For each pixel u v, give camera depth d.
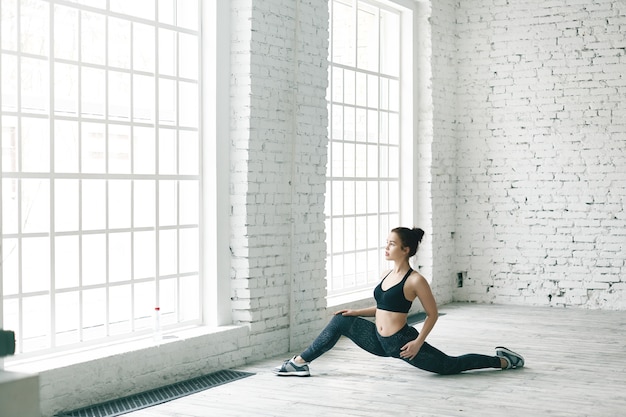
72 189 6.23
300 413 4.82
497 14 9.83
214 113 6.23
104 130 5.40
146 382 5.37
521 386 5.52
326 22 7.28
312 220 7.14
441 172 9.78
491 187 9.90
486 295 9.97
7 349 2.31
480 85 9.94
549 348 6.98
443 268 9.84
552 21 9.59
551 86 9.60
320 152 7.23
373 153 8.98
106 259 5.42
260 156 6.46
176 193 6.03
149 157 6.13
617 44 9.30
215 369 6.00
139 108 6.12
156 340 5.60
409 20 9.49
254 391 5.38
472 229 10.01
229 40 6.36
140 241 6.06
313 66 7.11
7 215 6.44
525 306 9.70
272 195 6.63
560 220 9.59
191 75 6.23
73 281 6.01
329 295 8.25
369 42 9.05
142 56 7.94
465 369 5.88
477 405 5.00
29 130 6.39
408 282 5.65
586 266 9.48
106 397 5.06
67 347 5.15
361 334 5.80
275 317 6.69
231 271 6.39
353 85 8.62
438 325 8.28
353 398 5.18
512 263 9.84
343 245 8.42
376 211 9.04
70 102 5.82
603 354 6.70
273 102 6.61
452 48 9.97
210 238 6.26
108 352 5.16
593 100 9.41
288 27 6.78
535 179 9.70
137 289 6.07
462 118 10.02
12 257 6.29
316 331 7.23
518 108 9.77
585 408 4.92
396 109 9.53
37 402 2.22
